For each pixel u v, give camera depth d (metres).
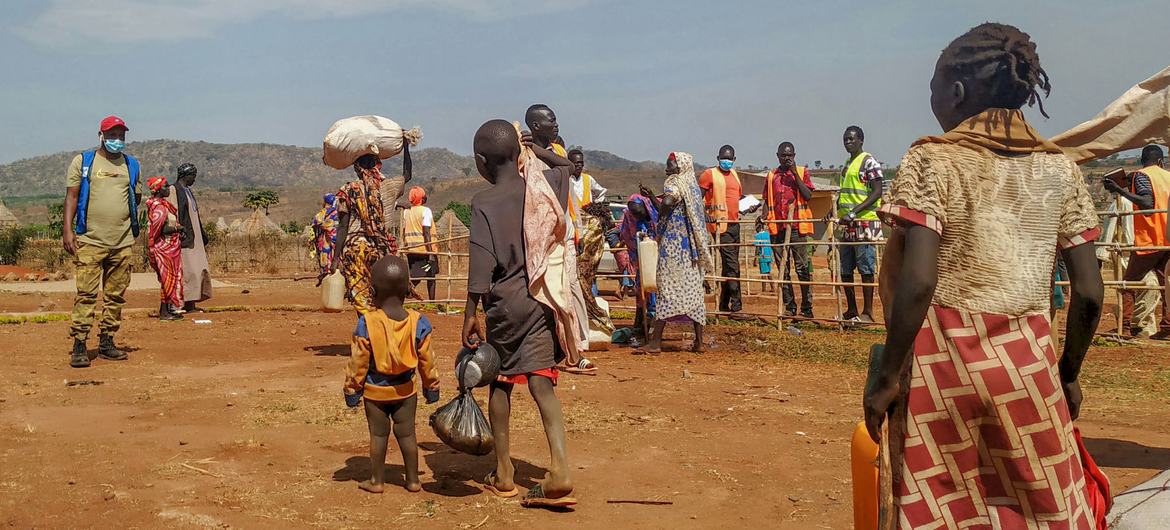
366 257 9.68
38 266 30.20
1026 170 3.15
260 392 8.49
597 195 12.48
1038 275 3.10
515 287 5.29
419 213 16.69
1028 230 3.12
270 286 23.30
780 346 11.51
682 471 6.05
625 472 6.02
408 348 5.45
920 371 3.09
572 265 9.71
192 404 7.95
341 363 10.33
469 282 5.31
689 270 11.09
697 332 11.30
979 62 3.22
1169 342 11.39
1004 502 3.04
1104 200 24.88
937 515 3.06
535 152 5.73
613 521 5.12
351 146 9.70
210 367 10.02
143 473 5.83
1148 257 11.54
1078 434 3.28
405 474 5.57
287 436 6.83
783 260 13.18
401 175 10.24
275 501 5.33
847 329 13.05
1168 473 4.43
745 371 9.93
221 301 18.25
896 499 3.13
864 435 3.44
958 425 3.06
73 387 8.72
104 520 4.96
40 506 5.17
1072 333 3.23
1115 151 5.84
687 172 11.09
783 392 8.71
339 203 9.82
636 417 7.56
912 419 3.09
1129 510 4.19
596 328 11.66
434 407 7.90
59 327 13.17
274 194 92.00
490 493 5.57
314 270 32.81
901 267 3.17
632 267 12.12
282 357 10.78
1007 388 3.01
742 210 19.33
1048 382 3.04
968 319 3.06
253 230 49.88
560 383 9.12
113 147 9.99
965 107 3.29
